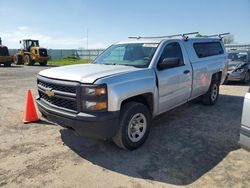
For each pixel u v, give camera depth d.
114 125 3.82
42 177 3.46
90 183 3.32
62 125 4.12
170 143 4.62
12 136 4.93
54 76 4.15
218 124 5.70
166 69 4.92
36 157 4.04
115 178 3.44
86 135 3.86
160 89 4.71
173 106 5.36
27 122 5.73
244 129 3.22
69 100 3.91
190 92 5.86
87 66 4.72
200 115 6.41
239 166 3.76
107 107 3.76
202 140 4.76
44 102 4.46
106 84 3.73
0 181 3.36
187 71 5.55
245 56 13.06
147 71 4.46
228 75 11.87
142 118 4.39
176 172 3.60
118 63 5.04
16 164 3.81
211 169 3.68
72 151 4.27
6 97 8.88
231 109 7.02
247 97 3.18
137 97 4.46
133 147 4.27
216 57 7.18
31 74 17.59
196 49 6.29
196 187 3.23
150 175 3.52
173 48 5.37
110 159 3.99
